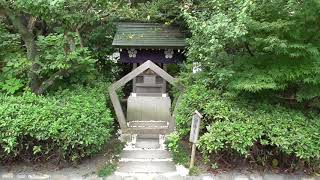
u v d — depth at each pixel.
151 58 7.60
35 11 5.25
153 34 7.77
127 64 8.46
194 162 5.25
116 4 7.46
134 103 6.60
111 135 5.94
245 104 5.33
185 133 5.53
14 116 4.82
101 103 5.58
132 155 5.56
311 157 4.78
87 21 6.53
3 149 4.87
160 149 5.83
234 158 5.17
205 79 5.75
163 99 6.65
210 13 6.02
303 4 4.69
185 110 5.50
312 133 4.85
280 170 5.12
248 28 4.91
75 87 6.14
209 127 5.04
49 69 5.92
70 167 5.13
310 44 4.72
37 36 6.94
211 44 5.20
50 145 4.98
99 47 8.15
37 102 5.29
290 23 4.71
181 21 7.79
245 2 4.68
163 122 6.33
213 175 5.01
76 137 4.71
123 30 7.95
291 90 5.44
